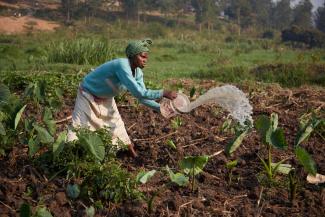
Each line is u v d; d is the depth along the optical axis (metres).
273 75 13.32
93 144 4.43
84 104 4.91
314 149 5.61
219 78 13.85
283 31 53.84
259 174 4.79
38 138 4.68
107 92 4.88
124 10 70.75
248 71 14.06
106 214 4.07
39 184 4.44
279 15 91.31
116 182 4.21
